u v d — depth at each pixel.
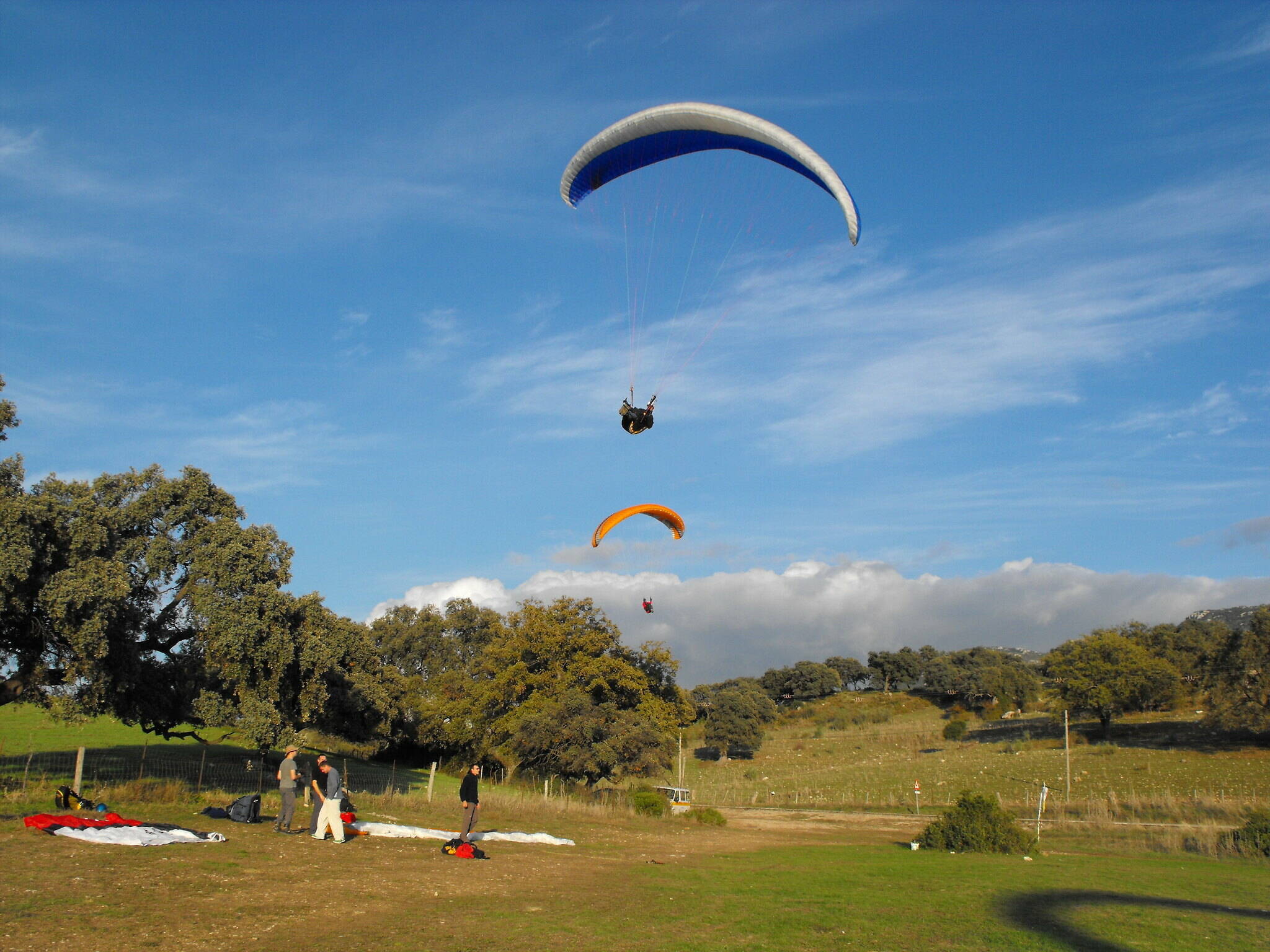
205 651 30.25
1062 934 13.97
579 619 55.88
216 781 34.50
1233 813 43.59
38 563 24.59
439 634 83.69
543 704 50.28
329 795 20.66
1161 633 114.00
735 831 38.25
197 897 13.62
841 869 22.19
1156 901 17.78
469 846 20.38
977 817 28.83
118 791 23.67
